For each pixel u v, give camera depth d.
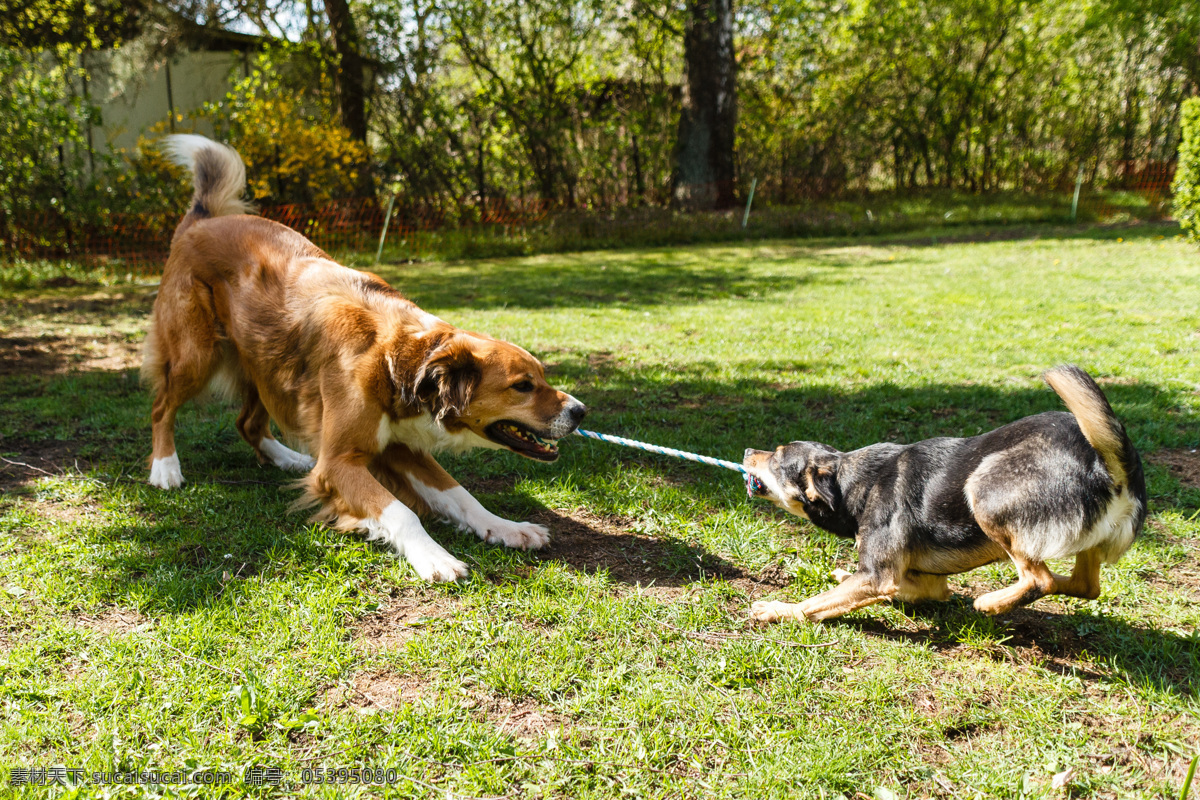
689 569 3.67
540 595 3.32
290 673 2.72
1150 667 2.85
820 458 3.40
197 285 4.31
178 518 4.01
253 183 17.11
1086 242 16.25
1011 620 3.22
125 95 18.92
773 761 2.37
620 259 16.25
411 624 3.11
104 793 2.18
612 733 2.49
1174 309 8.95
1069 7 25.17
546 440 3.90
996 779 2.31
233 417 5.79
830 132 23.11
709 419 5.71
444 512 4.04
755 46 23.72
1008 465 2.84
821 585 3.51
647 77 22.09
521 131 19.95
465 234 17.81
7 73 14.14
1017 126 24.77
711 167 21.09
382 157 19.11
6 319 9.67
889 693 2.72
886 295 10.70
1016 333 8.08
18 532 3.81
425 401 3.76
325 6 18.28
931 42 23.77
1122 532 2.69
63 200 14.63
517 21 19.38
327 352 3.84
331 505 3.86
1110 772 2.34
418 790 2.23
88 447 5.09
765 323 9.04
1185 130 14.60
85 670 2.75
